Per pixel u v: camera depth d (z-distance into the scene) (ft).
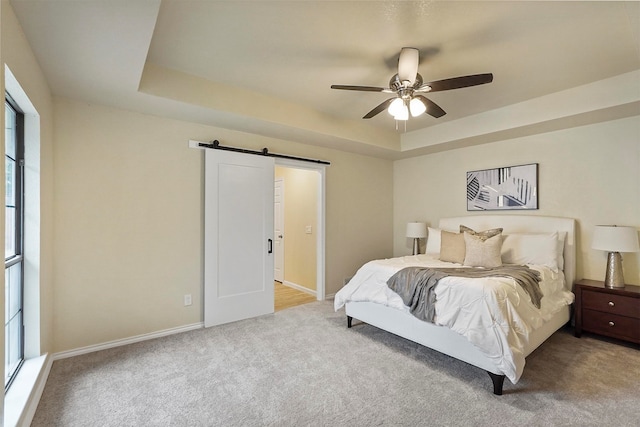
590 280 11.08
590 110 9.80
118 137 9.62
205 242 11.22
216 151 11.41
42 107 7.34
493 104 11.62
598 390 7.11
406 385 7.37
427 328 8.49
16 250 6.92
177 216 10.73
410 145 15.20
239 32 7.07
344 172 15.72
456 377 7.73
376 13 6.39
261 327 11.25
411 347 9.50
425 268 9.45
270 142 13.00
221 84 9.82
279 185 19.51
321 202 14.87
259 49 7.80
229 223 11.74
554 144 12.14
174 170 10.67
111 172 9.50
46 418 6.13
